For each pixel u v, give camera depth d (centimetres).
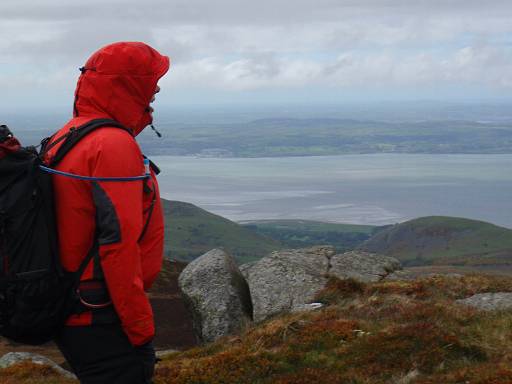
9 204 322
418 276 939
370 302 726
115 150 330
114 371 338
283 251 1022
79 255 333
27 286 323
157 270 353
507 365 480
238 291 950
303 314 696
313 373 512
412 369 498
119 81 341
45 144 351
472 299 741
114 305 329
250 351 592
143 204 345
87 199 330
